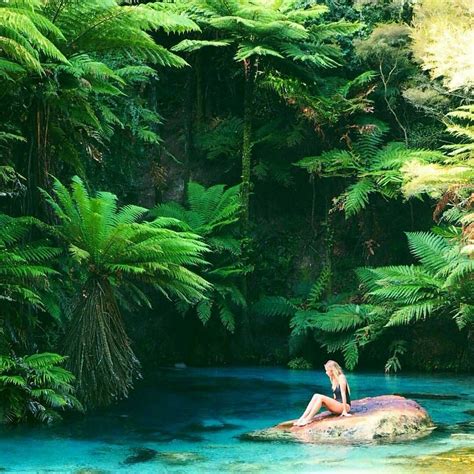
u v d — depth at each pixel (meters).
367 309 14.51
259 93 16.88
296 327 14.71
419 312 13.33
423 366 14.67
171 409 9.96
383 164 15.01
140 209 10.16
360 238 16.78
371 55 16.06
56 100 9.73
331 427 8.16
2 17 7.62
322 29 15.23
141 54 9.95
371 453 7.20
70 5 9.00
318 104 15.53
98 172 13.98
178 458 7.10
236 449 7.50
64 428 8.61
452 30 12.41
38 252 9.22
